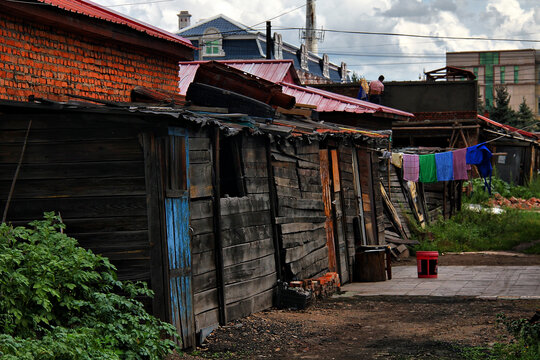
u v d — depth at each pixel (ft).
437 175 69.67
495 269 53.93
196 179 29.78
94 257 25.11
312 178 44.09
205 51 177.47
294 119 50.55
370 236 56.80
